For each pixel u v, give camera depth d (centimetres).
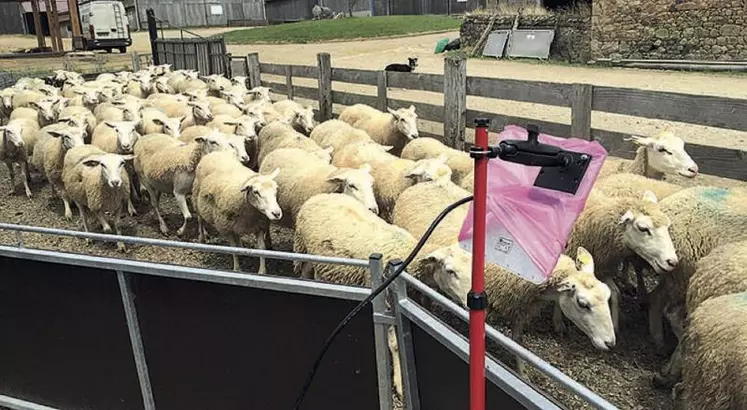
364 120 955
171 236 794
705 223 457
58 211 927
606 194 553
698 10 1756
